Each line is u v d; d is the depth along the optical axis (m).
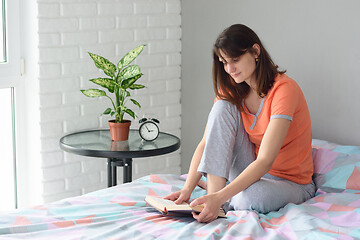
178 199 2.17
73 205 2.15
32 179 3.09
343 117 2.90
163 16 3.45
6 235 1.81
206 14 3.44
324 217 1.97
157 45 3.44
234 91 2.28
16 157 3.06
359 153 2.51
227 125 2.21
